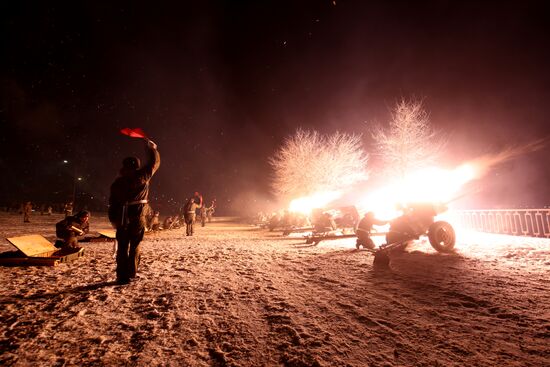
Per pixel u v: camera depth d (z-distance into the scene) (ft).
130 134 14.49
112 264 19.77
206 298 12.23
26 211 73.67
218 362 7.40
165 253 24.56
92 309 11.00
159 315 10.39
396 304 11.02
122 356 7.66
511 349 7.55
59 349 8.03
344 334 8.76
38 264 19.04
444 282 13.53
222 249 27.07
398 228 21.77
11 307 11.15
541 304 10.40
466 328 8.82
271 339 8.57
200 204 48.47
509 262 17.08
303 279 15.15
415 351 7.65
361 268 17.19
